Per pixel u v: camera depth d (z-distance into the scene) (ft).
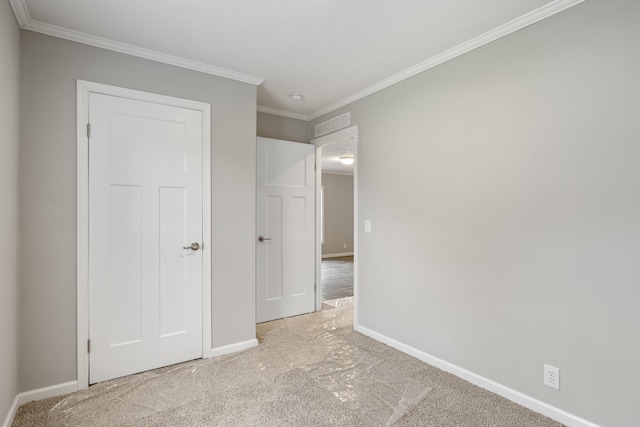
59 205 7.03
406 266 9.15
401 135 9.30
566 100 6.02
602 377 5.60
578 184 5.87
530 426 5.96
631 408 5.30
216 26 6.93
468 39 7.42
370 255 10.36
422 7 6.25
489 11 6.37
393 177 9.55
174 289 8.39
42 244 6.86
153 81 8.13
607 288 5.54
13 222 6.17
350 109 11.14
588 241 5.75
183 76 8.53
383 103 9.89
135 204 7.89
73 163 7.18
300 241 12.59
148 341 8.05
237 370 8.09
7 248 5.77
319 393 7.05
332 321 11.83
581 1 5.81
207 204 8.80
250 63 8.63
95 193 7.42
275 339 10.10
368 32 7.15
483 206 7.33
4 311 5.61
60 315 7.04
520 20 6.58
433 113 8.43
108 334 7.57
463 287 7.73
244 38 7.41
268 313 11.80
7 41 5.70
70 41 7.16
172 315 8.36
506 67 6.92
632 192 5.28
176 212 8.41
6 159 5.69
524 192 6.61
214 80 8.98
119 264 7.70
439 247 8.27
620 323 5.41
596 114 5.65
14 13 6.14
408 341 9.10
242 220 9.40
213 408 6.51
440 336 8.25
